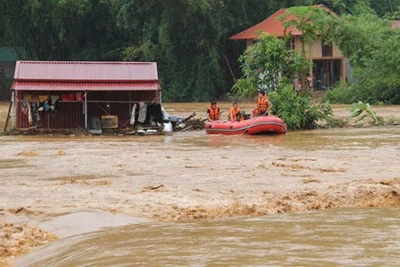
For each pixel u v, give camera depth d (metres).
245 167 21.50
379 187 16.12
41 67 36.12
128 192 16.69
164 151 26.92
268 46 37.66
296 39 72.00
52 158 24.66
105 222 13.26
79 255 10.84
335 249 10.64
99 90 35.44
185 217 13.70
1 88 81.50
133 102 36.09
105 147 28.72
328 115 39.03
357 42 62.69
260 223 12.87
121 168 21.59
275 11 78.94
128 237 11.90
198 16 73.00
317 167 21.16
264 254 10.41
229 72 77.88
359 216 13.45
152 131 35.41
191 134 35.41
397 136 32.09
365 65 61.91
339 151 25.98
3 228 12.79
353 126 38.09
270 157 24.36
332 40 63.38
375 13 87.00
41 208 14.66
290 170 20.66
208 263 9.98
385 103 59.97
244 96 38.81
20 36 78.00
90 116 36.66
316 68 76.19
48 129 35.78
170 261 10.18
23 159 24.48
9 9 76.00
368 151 25.77
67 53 80.06
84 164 22.73
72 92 36.41
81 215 13.78
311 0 79.31
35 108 36.00
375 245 10.88
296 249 10.68
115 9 75.00
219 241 11.38
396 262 9.85
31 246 11.69
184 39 74.31
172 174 20.06
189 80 75.50
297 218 13.32
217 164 22.38
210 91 75.38
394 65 59.69
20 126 36.06
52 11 74.75
